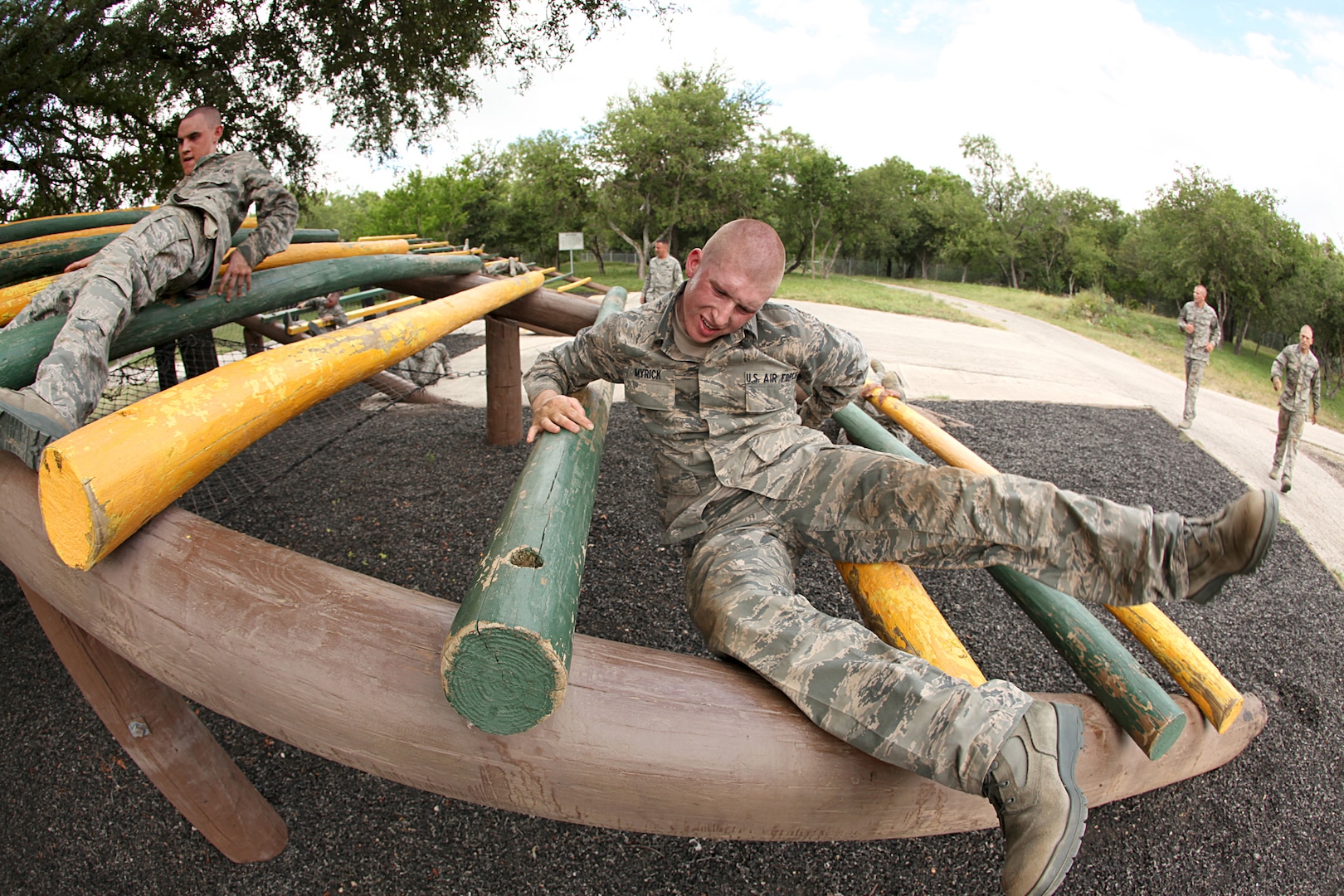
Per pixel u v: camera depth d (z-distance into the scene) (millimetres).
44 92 6676
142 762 2404
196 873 2779
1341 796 3482
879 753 1280
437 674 1263
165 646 1342
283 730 1331
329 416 8211
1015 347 16047
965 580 5023
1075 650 2230
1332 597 5414
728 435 1949
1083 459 7836
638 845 2902
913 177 60531
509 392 6984
